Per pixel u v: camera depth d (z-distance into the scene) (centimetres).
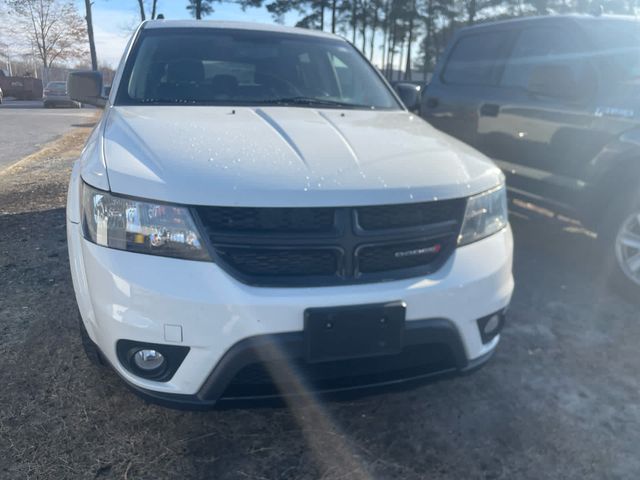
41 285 368
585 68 417
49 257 421
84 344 234
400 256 206
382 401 262
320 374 200
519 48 490
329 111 301
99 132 256
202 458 221
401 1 3262
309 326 190
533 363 296
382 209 202
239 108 290
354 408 257
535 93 424
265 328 188
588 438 239
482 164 247
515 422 249
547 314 353
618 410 258
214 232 190
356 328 195
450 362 223
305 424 245
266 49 350
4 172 778
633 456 229
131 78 312
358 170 208
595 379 283
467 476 217
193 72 322
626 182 374
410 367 216
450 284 210
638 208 362
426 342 209
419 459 225
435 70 602
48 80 4781
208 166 201
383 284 200
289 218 192
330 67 357
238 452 225
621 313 357
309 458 224
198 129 238
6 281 374
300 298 189
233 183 192
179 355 194
